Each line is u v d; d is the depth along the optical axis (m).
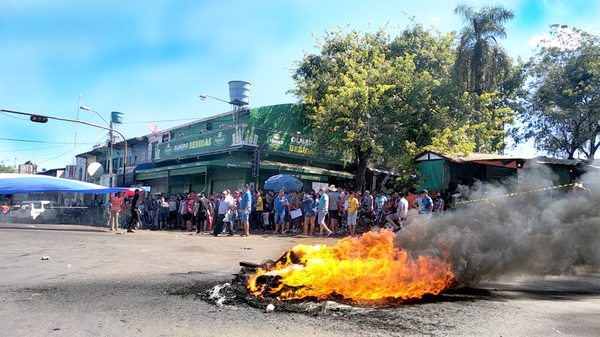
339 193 16.44
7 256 9.21
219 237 14.91
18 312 4.56
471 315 4.61
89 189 19.91
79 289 5.75
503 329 4.11
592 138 25.25
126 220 23.19
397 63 22.17
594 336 3.93
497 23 20.45
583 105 24.77
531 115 27.50
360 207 16.72
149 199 23.72
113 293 5.52
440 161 16.91
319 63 25.75
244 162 23.30
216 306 4.89
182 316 4.46
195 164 24.69
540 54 27.41
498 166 16.00
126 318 4.37
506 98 26.92
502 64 20.42
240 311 4.68
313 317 4.47
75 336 3.78
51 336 3.77
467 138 19.66
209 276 6.77
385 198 15.88
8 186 19.14
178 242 12.73
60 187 19.67
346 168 27.95
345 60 23.67
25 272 7.12
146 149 36.12
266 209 19.25
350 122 21.02
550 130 26.89
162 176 29.14
